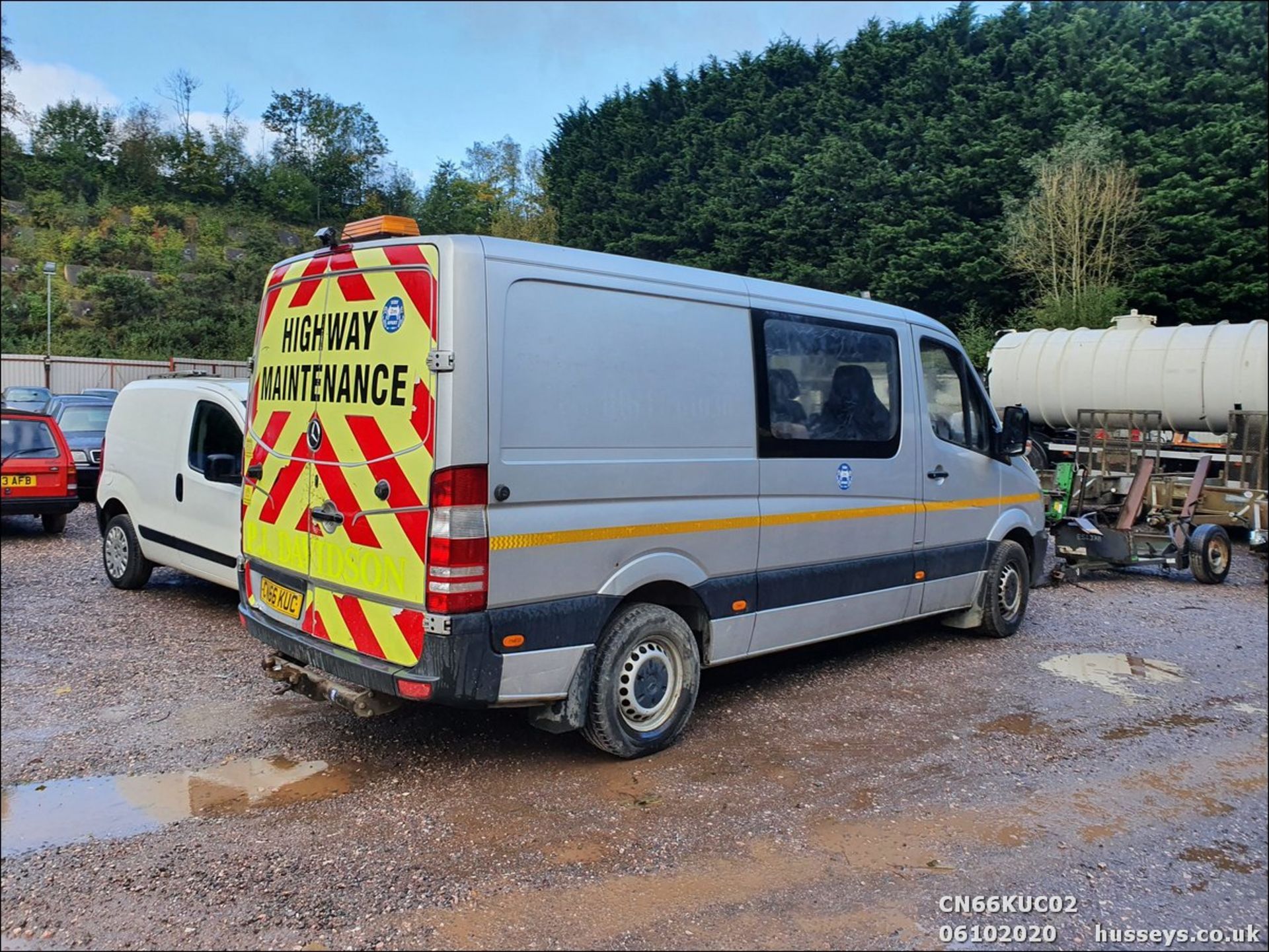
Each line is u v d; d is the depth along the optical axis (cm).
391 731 490
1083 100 2783
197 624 695
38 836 374
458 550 381
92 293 4772
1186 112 2738
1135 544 1009
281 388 471
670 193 3759
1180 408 1424
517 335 400
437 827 386
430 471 384
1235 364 1346
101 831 378
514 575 398
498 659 396
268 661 471
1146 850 390
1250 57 2794
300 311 459
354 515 419
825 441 549
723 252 3447
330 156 7100
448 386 381
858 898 344
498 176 5344
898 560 607
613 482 434
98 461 1383
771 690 578
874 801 425
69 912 320
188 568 716
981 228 2775
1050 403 1586
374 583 410
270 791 418
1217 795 447
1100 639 734
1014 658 666
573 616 421
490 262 393
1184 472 1428
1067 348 1562
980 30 3241
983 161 2830
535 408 405
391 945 305
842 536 562
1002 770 465
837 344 564
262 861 356
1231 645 728
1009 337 1681
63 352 4338
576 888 342
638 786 430
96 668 588
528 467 402
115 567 807
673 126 3959
